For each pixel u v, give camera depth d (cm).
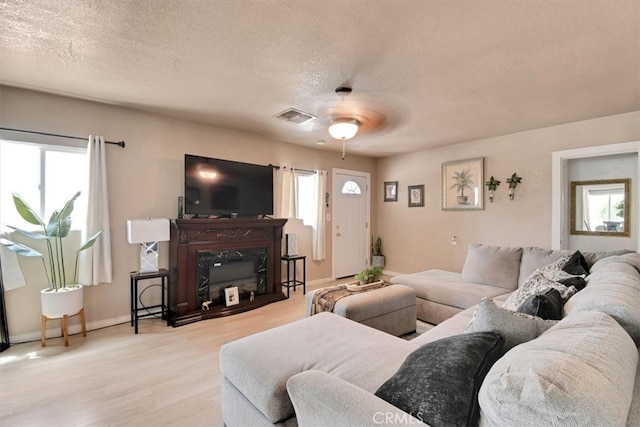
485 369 99
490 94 284
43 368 235
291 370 142
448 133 416
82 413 183
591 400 62
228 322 336
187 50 210
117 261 327
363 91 278
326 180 527
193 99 301
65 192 305
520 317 124
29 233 266
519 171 410
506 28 183
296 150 484
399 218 567
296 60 223
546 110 325
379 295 282
